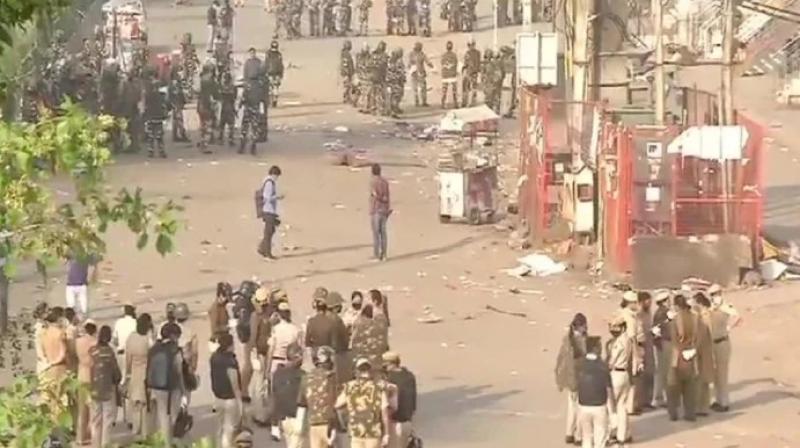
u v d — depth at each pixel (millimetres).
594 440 85938
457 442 90812
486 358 109375
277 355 89875
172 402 85500
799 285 127938
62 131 32344
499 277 132250
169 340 85812
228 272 130875
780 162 176625
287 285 127812
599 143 135125
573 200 138250
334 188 164625
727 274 127562
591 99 147625
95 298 120750
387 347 92062
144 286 124812
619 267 128000
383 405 78375
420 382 103375
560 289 128500
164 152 175375
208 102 180500
